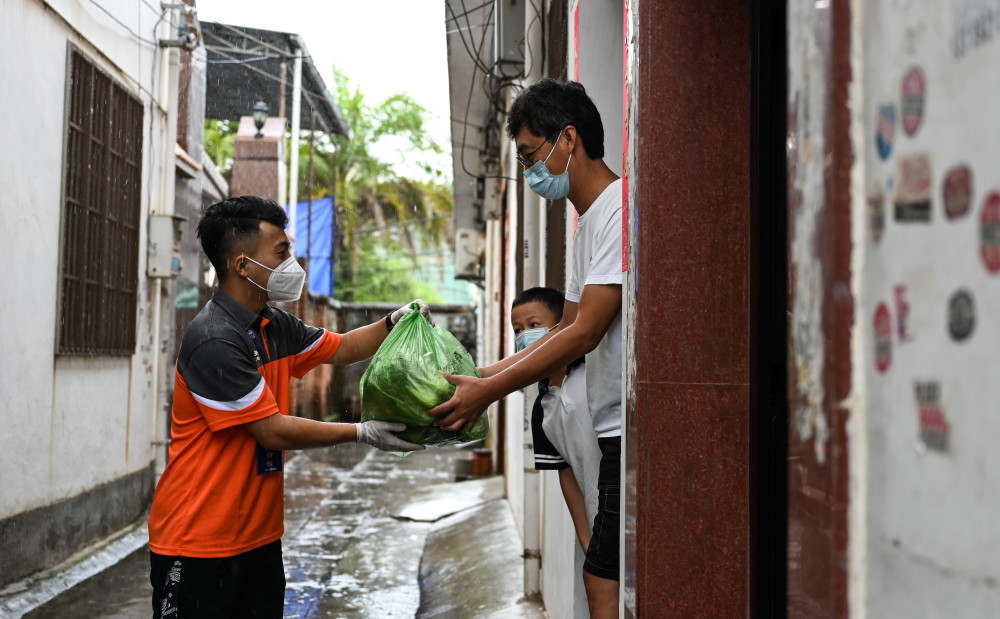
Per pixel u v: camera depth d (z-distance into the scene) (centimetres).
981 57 78
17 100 526
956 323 81
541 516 477
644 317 193
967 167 80
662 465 192
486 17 691
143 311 776
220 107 1964
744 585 191
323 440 264
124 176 720
